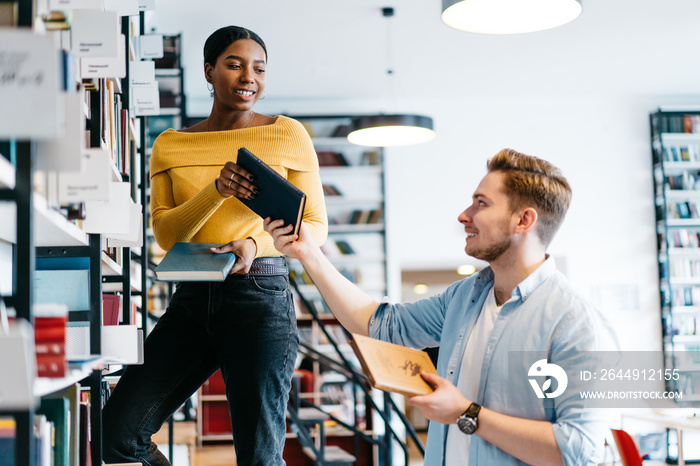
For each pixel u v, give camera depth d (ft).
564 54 24.91
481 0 11.48
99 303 7.16
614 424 27.76
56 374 4.34
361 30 22.41
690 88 28.99
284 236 6.63
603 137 29.76
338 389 27.58
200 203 6.79
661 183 29.17
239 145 7.47
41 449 4.90
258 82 7.63
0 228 4.95
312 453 21.24
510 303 6.00
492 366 5.88
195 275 6.43
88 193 5.22
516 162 6.11
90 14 5.90
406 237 29.01
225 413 23.20
